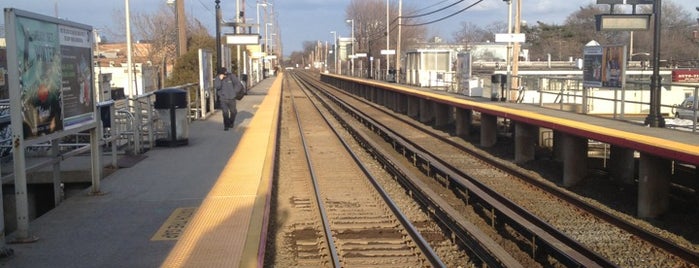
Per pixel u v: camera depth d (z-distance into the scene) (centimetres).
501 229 900
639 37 6019
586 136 1134
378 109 3516
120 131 1451
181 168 1171
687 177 1186
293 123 2539
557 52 7662
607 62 1427
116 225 758
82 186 1117
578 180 1220
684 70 2988
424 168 1413
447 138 2000
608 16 1384
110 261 620
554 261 751
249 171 1140
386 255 757
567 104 2041
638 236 838
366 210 991
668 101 3128
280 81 6750
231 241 688
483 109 1792
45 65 705
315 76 10588
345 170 1377
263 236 711
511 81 2389
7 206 1087
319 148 1762
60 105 747
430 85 3325
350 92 5419
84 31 838
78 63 814
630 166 1223
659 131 1108
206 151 1401
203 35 4322
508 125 2242
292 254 763
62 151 1266
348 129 2252
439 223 910
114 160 1161
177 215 808
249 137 1666
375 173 1353
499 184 1234
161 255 639
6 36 635
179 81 2677
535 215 934
